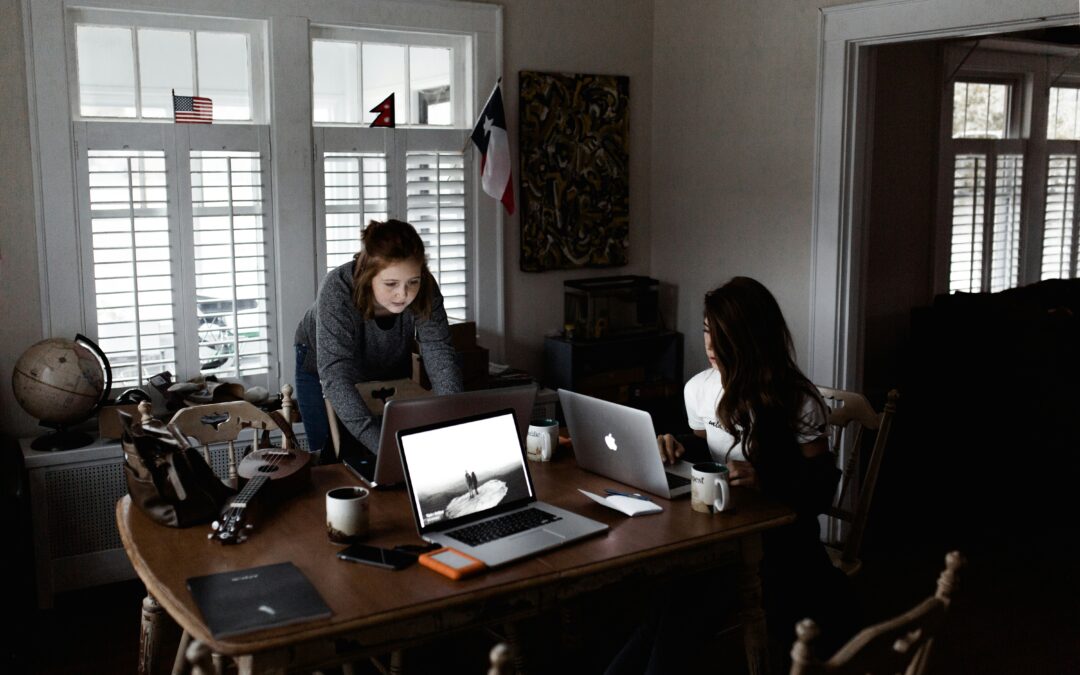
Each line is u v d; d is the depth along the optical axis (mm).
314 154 3928
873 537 4055
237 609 1726
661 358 4684
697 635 2295
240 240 3842
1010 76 6406
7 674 2895
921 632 1512
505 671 1328
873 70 3826
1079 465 4594
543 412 4234
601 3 4512
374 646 1758
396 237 2656
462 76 4281
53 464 3338
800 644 1346
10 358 3531
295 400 3936
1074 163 6859
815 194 3908
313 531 2170
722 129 4340
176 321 3756
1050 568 3715
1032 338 4695
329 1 3863
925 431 5258
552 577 1916
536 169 4398
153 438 2232
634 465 2412
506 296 4445
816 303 3959
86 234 3574
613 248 4680
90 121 3537
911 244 6047
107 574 3492
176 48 3715
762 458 2348
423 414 2318
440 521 2137
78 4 3473
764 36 4086
